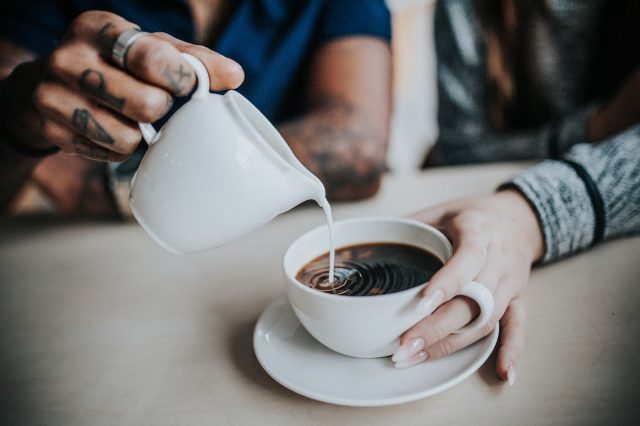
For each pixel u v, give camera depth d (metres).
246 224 0.47
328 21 1.17
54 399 0.53
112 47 0.45
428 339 0.48
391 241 0.62
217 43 1.12
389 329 0.48
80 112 0.48
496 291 0.54
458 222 0.60
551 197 0.68
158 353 0.59
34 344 0.64
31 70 0.65
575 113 1.23
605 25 1.30
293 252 0.56
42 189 1.03
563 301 0.61
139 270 0.81
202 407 0.50
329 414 0.47
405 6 2.22
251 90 1.16
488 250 0.57
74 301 0.73
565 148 1.19
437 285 0.46
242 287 0.72
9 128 0.71
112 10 1.07
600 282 0.64
